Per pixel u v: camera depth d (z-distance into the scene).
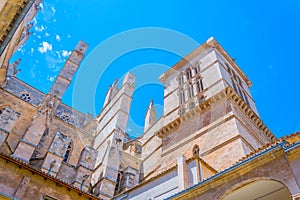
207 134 27.39
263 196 12.05
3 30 12.05
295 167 9.81
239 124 26.44
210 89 32.75
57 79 46.38
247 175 11.04
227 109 28.23
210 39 42.00
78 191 20.64
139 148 36.34
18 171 19.06
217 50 40.94
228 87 29.64
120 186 33.19
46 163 30.28
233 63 43.88
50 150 32.12
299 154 10.06
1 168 18.45
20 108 37.06
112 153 29.72
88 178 31.84
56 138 34.03
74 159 37.56
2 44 12.27
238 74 43.19
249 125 29.16
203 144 26.73
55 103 41.72
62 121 40.44
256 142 27.58
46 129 37.72
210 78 34.59
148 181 21.16
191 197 12.32
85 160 34.03
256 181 10.90
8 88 44.25
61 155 32.53
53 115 40.03
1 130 29.42
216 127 27.25
